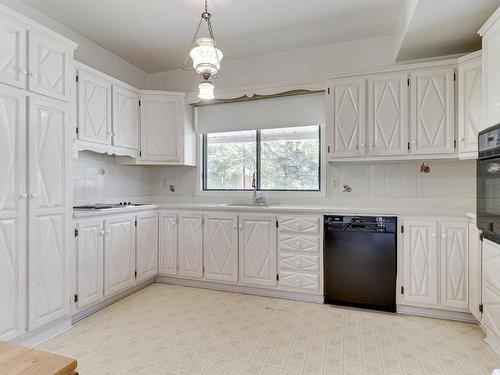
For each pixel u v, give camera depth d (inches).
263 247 121.0
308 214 115.2
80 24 116.0
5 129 76.3
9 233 77.2
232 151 151.8
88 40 128.0
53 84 88.6
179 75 158.9
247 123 145.6
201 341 86.9
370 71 113.9
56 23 114.1
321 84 124.3
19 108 79.4
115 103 124.5
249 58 145.4
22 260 80.0
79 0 101.0
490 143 79.3
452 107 105.0
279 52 140.0
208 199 153.7
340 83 118.1
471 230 94.6
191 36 125.6
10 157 77.5
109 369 73.7
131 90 134.0
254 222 122.1
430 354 80.0
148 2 102.0
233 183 151.7
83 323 98.3
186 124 147.0
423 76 108.0
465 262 97.1
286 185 142.3
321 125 133.8
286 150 142.3
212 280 129.2
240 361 77.0
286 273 118.0
